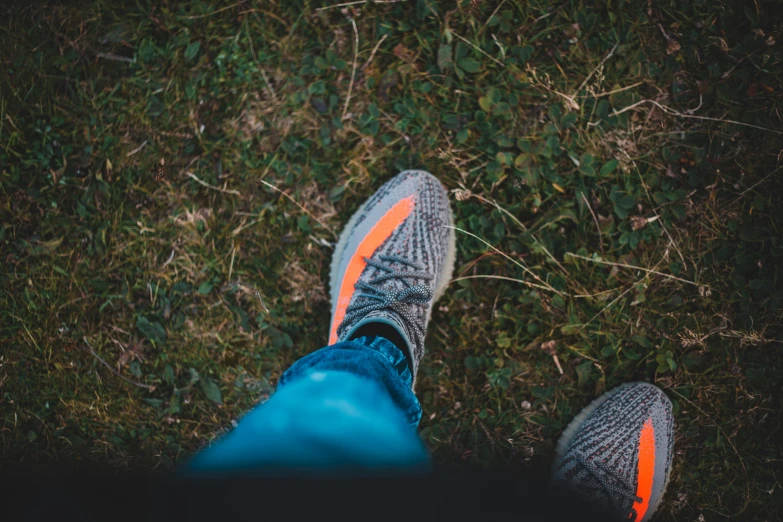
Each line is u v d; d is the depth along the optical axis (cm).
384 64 170
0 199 169
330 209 171
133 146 171
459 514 58
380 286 154
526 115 169
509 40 169
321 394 92
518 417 169
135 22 169
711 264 168
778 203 167
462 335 170
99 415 170
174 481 53
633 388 168
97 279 170
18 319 170
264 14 169
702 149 169
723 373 168
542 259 169
